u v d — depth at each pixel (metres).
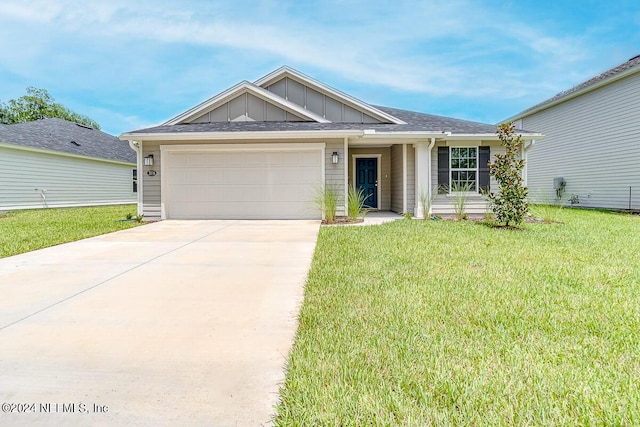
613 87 14.91
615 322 3.00
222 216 11.20
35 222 10.72
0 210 15.45
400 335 2.79
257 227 9.35
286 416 1.90
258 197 11.14
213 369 2.42
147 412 1.98
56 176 18.45
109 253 6.18
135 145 11.08
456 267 4.88
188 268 5.14
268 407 2.01
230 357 2.58
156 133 10.65
